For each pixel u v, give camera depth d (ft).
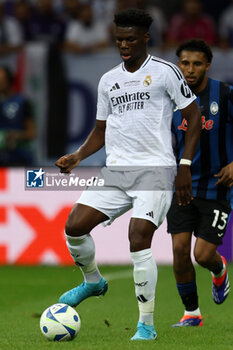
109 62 143.33
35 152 140.77
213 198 71.46
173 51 144.66
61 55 143.74
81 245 62.80
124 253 133.39
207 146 71.77
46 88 143.13
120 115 61.26
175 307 88.28
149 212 59.93
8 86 140.26
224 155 72.13
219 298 76.02
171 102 61.72
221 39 157.79
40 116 142.31
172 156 61.52
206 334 64.49
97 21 159.33
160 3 172.24
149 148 60.54
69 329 59.31
